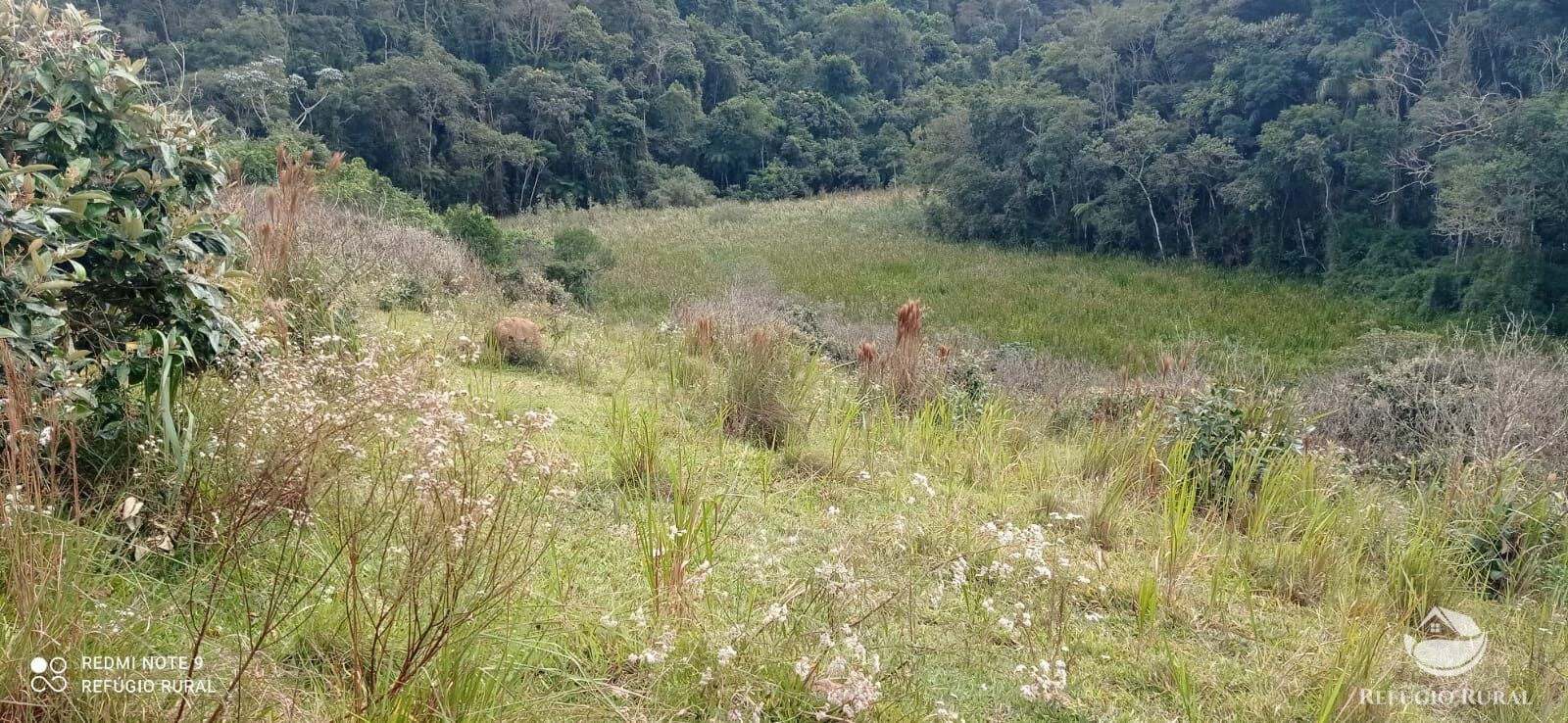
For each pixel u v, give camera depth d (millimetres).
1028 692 2385
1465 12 26922
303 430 2836
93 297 2846
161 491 2648
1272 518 4449
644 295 18266
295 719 1911
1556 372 8547
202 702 1856
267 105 33594
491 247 12539
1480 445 6246
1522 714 2738
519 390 5457
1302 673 2949
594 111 51500
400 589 2311
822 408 5676
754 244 31719
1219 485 4750
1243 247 30047
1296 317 21625
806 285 23547
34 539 2080
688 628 2555
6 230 2309
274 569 2545
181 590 2387
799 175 54312
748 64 65250
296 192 6090
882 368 6738
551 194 47656
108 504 2586
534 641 2393
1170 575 3574
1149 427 5551
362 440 3053
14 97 2801
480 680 2135
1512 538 4246
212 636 2170
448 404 3193
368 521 2717
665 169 52188
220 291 3176
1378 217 26484
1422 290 23141
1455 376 8297
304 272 5246
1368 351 11609
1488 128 22203
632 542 3256
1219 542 4117
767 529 3639
